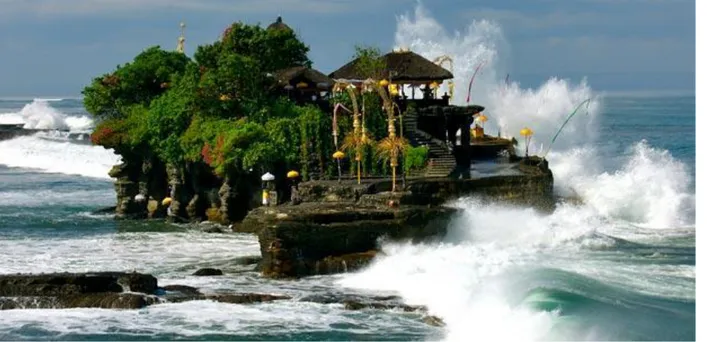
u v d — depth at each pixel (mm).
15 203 90812
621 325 41500
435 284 50156
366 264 55625
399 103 84938
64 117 194500
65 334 43688
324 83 86188
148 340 42844
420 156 74625
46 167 124688
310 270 54969
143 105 89188
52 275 49812
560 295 45281
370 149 73375
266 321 45281
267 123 76250
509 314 43812
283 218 56625
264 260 55344
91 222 79000
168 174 81375
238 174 74500
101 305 47656
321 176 72812
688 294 47375
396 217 58594
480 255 57062
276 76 87500
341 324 44719
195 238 69812
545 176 73625
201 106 81750
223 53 90375
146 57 95000
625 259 57562
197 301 48562
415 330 43594
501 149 89438
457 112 82750
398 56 86562
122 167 83938
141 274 50656
